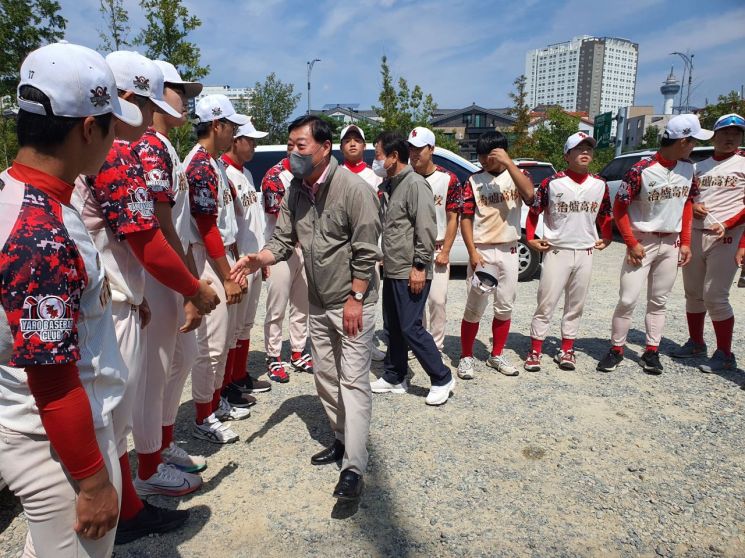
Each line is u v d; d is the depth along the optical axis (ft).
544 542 7.48
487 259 13.16
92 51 4.22
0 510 8.05
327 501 8.41
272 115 95.71
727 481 8.92
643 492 8.63
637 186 12.96
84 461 4.05
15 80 40.37
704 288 13.74
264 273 12.95
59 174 4.12
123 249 6.11
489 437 10.39
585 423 10.94
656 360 13.69
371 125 95.91
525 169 30.50
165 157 7.14
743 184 13.06
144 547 7.29
